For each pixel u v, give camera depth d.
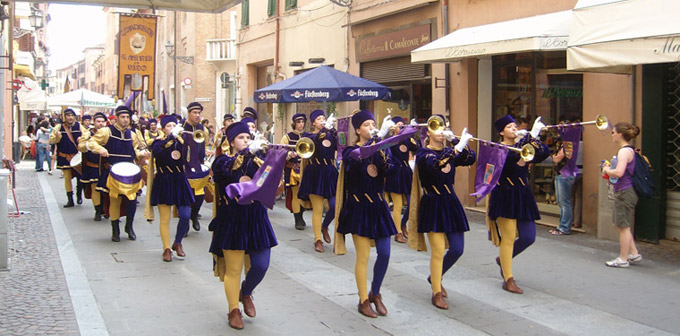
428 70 13.92
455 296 6.93
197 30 32.69
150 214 8.64
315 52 18.83
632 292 7.01
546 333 5.79
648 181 7.91
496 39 10.11
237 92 25.56
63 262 8.34
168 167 8.50
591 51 8.25
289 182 10.69
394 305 6.63
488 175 6.84
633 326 5.95
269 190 5.32
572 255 8.71
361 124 6.39
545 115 11.53
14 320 5.87
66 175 13.48
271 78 22.80
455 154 6.17
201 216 12.45
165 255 8.55
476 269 8.08
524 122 12.02
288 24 20.52
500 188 7.04
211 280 7.60
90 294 6.85
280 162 5.26
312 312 6.38
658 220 9.16
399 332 5.82
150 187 8.63
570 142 9.08
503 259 7.11
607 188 9.54
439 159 6.19
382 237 6.14
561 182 9.97
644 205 9.29
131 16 17.09
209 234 10.62
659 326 5.95
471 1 12.37
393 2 14.70
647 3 7.70
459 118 12.90
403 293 7.07
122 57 17.11
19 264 8.18
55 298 6.65
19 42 40.53
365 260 6.24
